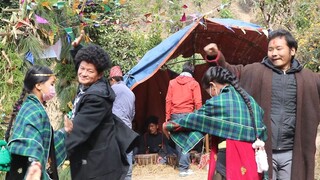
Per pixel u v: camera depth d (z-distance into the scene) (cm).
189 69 796
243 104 370
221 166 371
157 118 925
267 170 364
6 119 491
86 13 638
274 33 394
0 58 506
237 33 857
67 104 590
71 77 588
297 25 1127
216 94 382
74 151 369
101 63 370
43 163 335
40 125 337
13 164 338
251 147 365
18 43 526
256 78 397
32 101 347
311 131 385
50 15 543
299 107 383
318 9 1155
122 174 385
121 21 749
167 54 781
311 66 860
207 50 400
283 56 389
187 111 777
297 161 383
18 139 327
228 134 363
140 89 984
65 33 572
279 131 384
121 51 979
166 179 792
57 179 358
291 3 1159
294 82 388
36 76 353
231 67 407
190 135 371
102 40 867
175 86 783
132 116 601
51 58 580
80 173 368
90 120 357
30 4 515
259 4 1185
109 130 373
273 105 388
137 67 780
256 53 927
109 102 368
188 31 764
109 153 371
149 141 909
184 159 799
